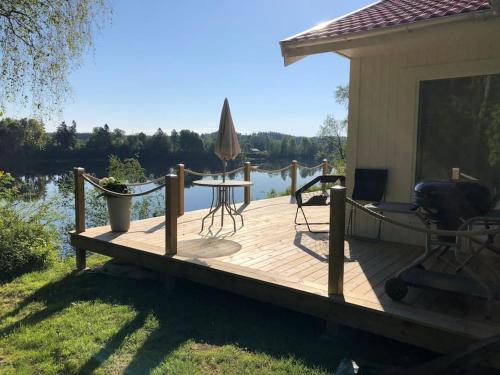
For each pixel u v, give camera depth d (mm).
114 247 4691
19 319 3658
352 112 4957
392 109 4645
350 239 4855
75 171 5188
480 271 3520
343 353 2896
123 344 3047
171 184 4109
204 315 3623
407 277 2814
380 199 4699
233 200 7918
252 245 4617
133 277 4742
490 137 4020
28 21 5980
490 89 3971
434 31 3408
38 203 6602
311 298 3049
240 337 3178
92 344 3070
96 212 8203
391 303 2826
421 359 2768
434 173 4430
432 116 4387
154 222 6059
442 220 3041
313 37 4078
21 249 5453
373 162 4859
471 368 2131
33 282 4820
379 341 3074
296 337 3172
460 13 3150
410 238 4621
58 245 6598
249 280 3447
